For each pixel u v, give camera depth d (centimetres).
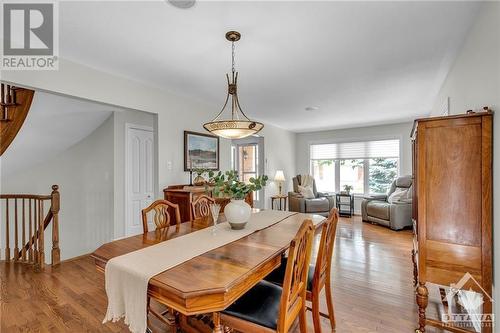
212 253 150
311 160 735
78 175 436
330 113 495
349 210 656
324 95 376
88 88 270
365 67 278
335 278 281
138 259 140
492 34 158
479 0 168
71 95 257
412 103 420
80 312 213
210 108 425
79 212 434
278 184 650
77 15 183
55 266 314
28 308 220
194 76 302
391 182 620
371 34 211
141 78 307
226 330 151
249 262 136
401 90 354
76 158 436
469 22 193
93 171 425
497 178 152
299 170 748
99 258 146
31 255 319
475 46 192
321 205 600
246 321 135
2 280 274
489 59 164
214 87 340
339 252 366
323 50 238
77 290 251
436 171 175
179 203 328
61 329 192
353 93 368
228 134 239
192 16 184
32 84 230
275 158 646
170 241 174
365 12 181
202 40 219
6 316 208
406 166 594
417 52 242
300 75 300
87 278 279
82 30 203
